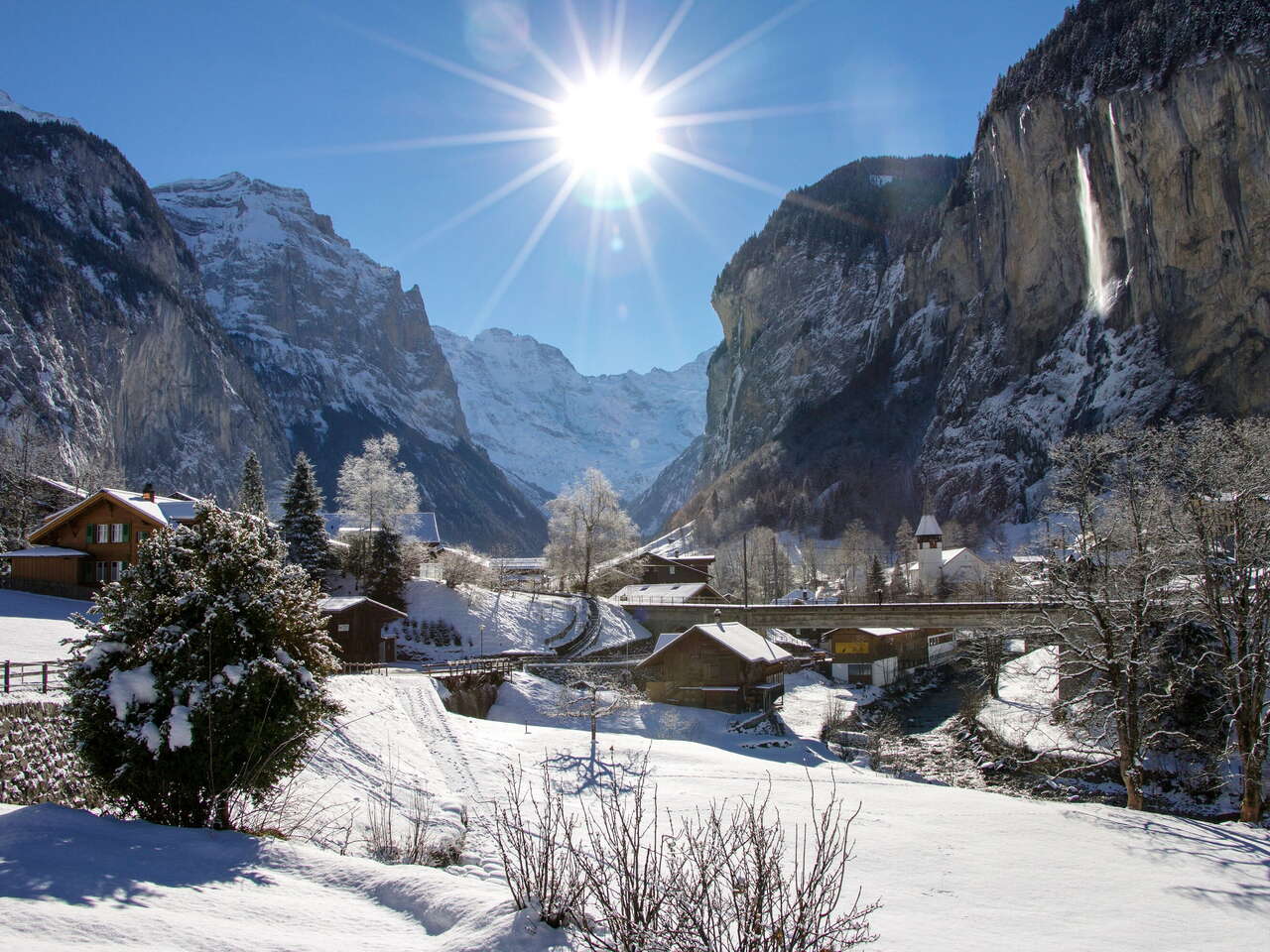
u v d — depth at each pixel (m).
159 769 14.42
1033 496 149.75
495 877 15.08
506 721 50.59
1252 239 131.50
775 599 114.56
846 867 19.83
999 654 62.91
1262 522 29.45
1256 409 127.25
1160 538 31.02
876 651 72.44
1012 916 16.38
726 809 26.38
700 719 53.03
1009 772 43.03
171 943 8.02
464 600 74.19
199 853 11.98
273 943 8.38
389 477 83.94
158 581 15.76
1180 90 139.88
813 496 191.50
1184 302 140.38
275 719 15.43
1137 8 167.25
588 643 75.00
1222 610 30.58
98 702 14.82
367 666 50.84
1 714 20.36
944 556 109.25
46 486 80.50
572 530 96.19
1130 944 14.74
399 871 12.03
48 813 13.33
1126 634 32.06
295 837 16.52
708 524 199.12
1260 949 14.73
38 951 7.22
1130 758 31.27
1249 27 136.12
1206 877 20.31
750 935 7.75
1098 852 22.53
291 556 71.25
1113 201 156.12
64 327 197.38
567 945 8.48
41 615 46.12
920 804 29.39
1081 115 163.38
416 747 33.81
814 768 41.53
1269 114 129.38
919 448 189.25
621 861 8.74
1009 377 175.88
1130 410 139.50
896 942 13.73
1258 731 29.02
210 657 14.95
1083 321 161.75
